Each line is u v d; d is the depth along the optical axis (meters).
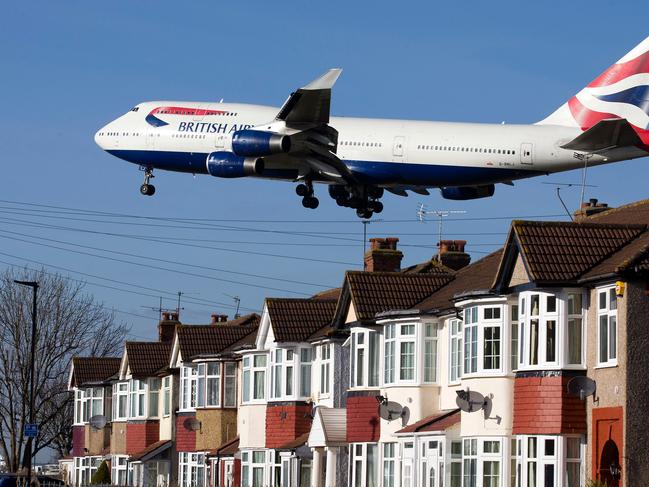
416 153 98.12
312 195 103.31
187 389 117.12
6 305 157.38
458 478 73.44
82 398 150.12
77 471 149.75
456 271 93.00
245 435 103.69
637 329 60.44
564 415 63.78
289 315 99.12
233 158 98.31
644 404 60.06
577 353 64.44
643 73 98.12
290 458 96.94
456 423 73.81
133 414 131.25
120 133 107.06
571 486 63.66
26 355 156.12
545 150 95.94
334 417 88.75
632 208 77.94
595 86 98.75
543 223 67.62
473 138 97.19
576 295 64.81
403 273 86.88
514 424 66.50
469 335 72.19
